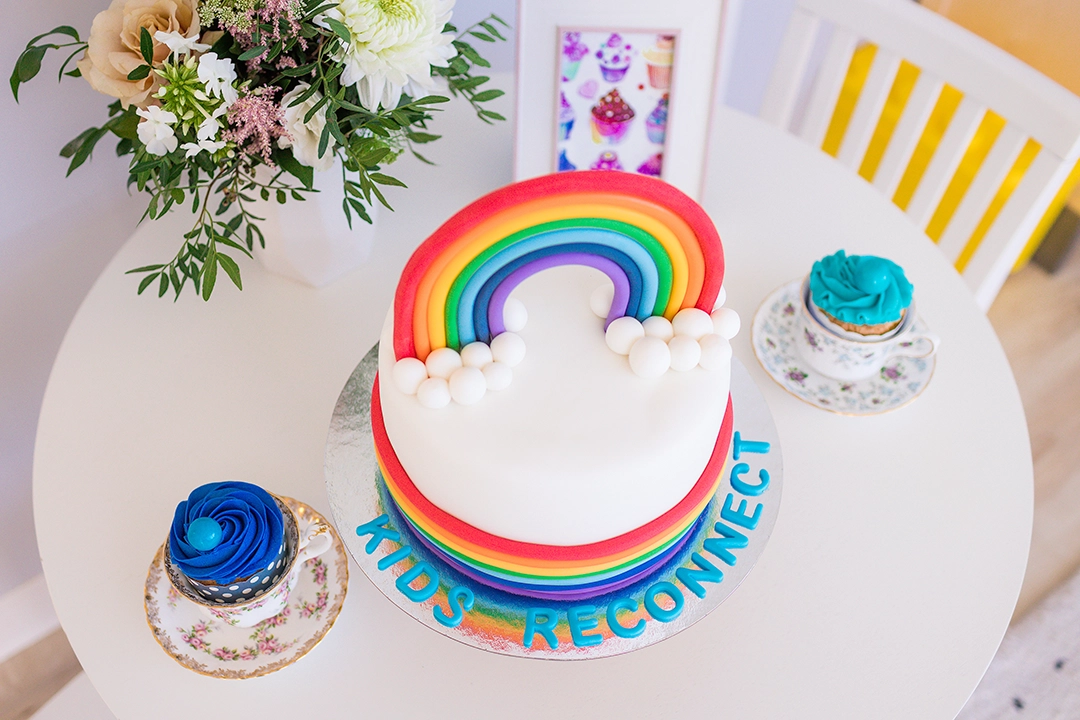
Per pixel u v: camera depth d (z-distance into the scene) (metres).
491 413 0.69
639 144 1.15
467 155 1.26
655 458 0.67
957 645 0.83
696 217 0.67
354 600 0.86
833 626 0.85
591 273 0.81
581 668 0.82
